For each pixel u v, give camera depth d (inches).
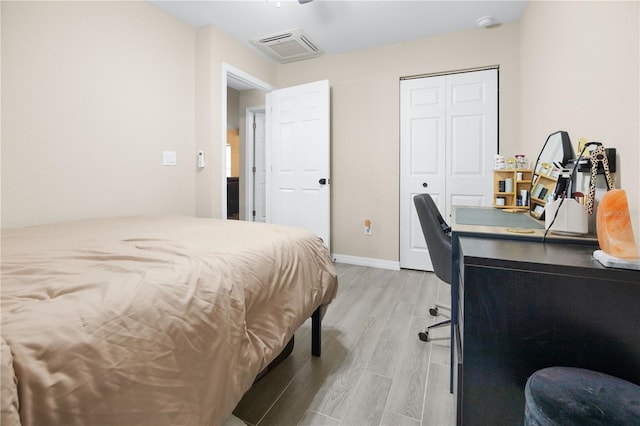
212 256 41.5
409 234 129.8
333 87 139.3
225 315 35.3
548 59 77.1
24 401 19.8
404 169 129.0
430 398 53.2
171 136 108.3
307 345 70.7
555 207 42.9
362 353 67.0
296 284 51.8
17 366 20.2
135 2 95.3
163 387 27.4
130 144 95.0
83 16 82.0
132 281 31.1
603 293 28.9
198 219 80.4
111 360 24.3
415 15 106.7
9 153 69.1
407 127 127.6
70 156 80.1
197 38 115.9
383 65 130.0
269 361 42.3
